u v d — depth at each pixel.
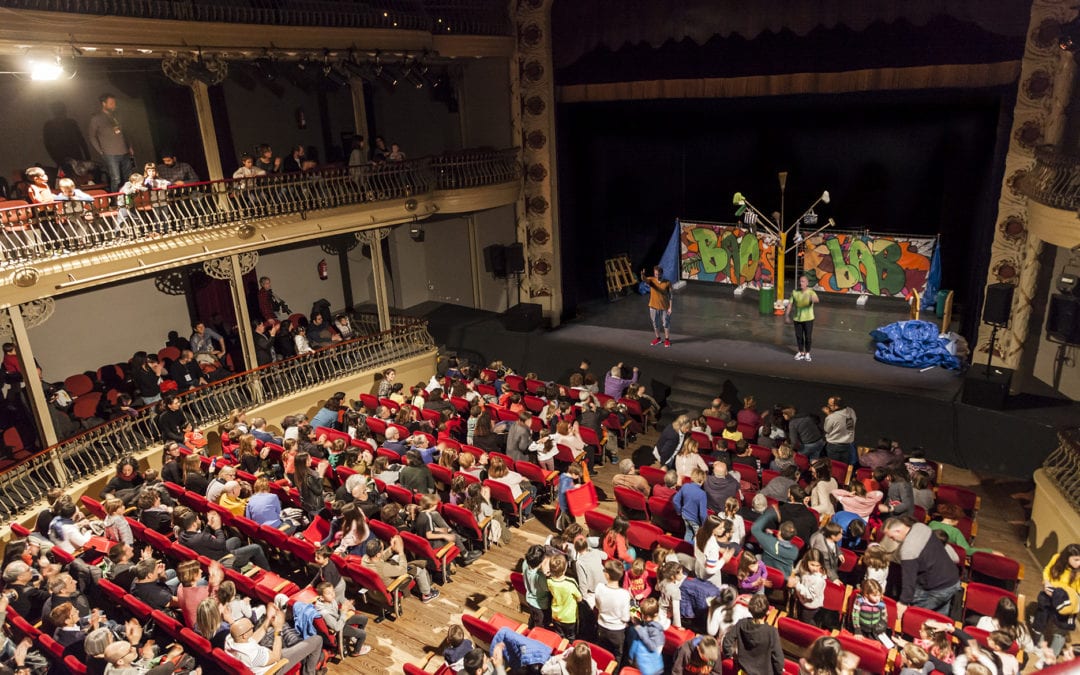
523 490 12.48
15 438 13.61
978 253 15.98
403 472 11.70
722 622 8.21
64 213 12.55
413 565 10.69
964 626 8.92
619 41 17.58
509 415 14.30
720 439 12.54
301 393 16.39
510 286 20.84
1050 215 12.22
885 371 15.73
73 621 8.73
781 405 15.22
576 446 13.21
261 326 17.00
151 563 9.58
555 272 20.05
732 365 16.42
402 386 16.30
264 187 15.57
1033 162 13.80
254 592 9.76
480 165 18.86
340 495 11.11
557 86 19.11
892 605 8.63
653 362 17.02
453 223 21.22
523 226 20.02
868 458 12.13
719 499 10.70
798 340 16.59
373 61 16.58
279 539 10.68
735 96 17.28
